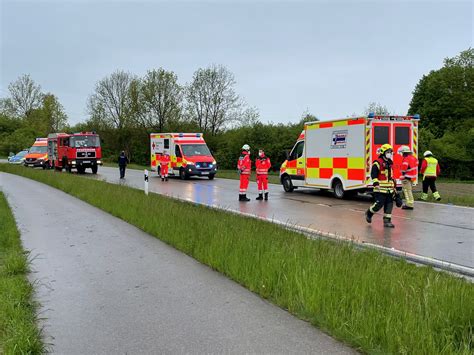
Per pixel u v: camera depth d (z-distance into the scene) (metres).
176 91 59.09
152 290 6.00
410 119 15.34
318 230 10.19
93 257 7.86
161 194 17.62
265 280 5.80
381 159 10.70
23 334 4.33
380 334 4.12
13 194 18.55
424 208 13.99
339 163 16.34
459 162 48.38
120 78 65.94
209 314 5.09
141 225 10.58
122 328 4.76
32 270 7.09
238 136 49.53
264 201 16.11
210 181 25.84
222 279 6.46
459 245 8.65
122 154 28.30
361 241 8.96
